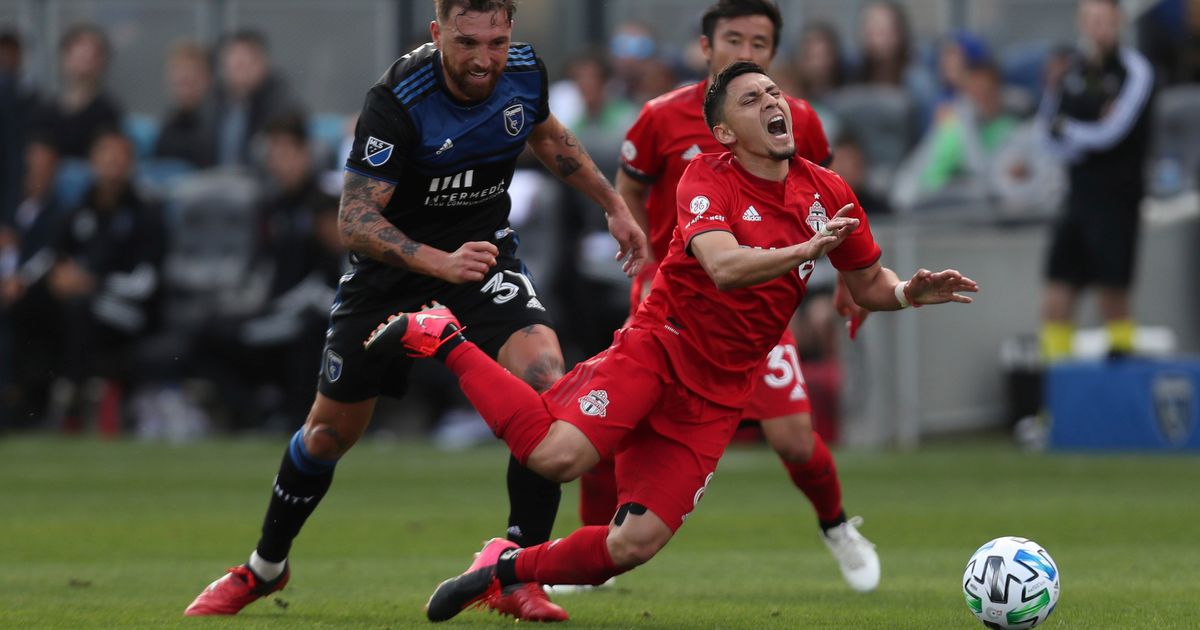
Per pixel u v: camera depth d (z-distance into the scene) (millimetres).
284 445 45781
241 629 16859
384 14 56812
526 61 18234
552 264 46219
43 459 42469
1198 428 42062
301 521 18422
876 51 52156
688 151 21406
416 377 47781
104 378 49781
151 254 49750
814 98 51625
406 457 43656
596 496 21250
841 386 44688
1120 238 42875
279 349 48219
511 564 17016
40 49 57969
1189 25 53531
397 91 17312
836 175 17031
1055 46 54719
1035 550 16094
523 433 16297
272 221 48344
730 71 16359
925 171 49906
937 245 43781
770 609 18844
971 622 17469
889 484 36188
